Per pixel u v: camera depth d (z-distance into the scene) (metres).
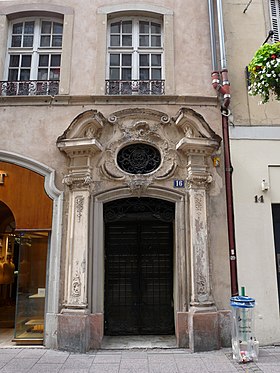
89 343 6.76
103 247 7.58
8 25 8.62
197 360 6.11
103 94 7.93
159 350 6.73
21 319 7.15
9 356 6.34
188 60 8.23
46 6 8.45
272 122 8.02
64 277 7.09
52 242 7.25
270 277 7.30
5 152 7.59
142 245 8.00
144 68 8.50
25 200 7.46
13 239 11.81
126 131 7.64
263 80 6.07
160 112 7.70
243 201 7.59
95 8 8.46
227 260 7.28
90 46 8.23
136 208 7.76
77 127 7.35
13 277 11.72
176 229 7.37
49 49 8.52
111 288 7.83
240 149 7.82
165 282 7.87
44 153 7.62
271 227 7.50
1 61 8.26
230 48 8.43
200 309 6.80
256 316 7.10
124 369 5.67
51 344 6.84
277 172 7.81
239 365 5.84
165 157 7.58
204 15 8.52
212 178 7.52
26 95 7.94
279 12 8.91
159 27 8.77
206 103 7.96
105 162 7.50
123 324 7.68
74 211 7.20
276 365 5.83
